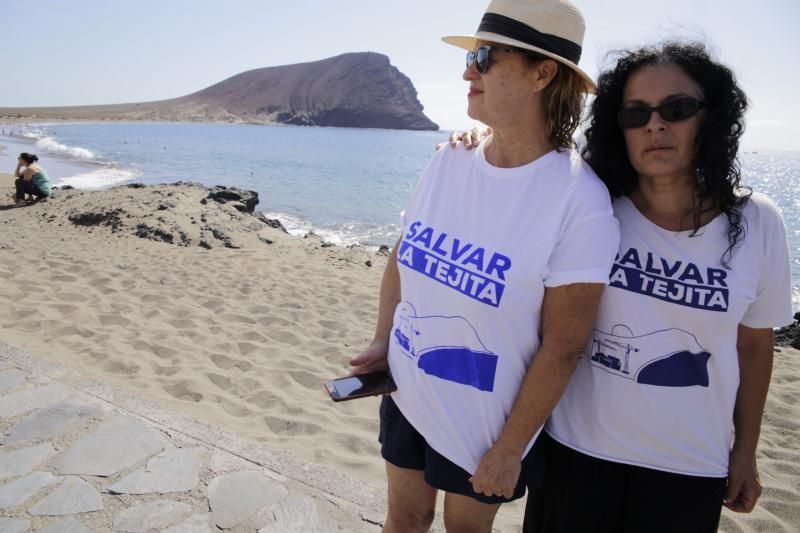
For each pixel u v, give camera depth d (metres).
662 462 1.62
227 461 2.81
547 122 1.58
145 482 2.63
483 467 1.56
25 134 65.25
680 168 1.53
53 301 5.72
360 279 7.67
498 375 1.58
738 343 1.70
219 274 7.34
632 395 1.61
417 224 1.76
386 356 1.97
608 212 1.50
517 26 1.48
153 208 10.09
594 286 1.47
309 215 17.34
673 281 1.55
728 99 1.50
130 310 5.77
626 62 1.59
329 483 2.71
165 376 4.36
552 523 1.82
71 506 2.46
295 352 5.04
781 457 3.86
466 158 1.72
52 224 9.73
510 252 1.52
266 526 2.41
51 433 2.96
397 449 1.80
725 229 1.53
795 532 3.11
